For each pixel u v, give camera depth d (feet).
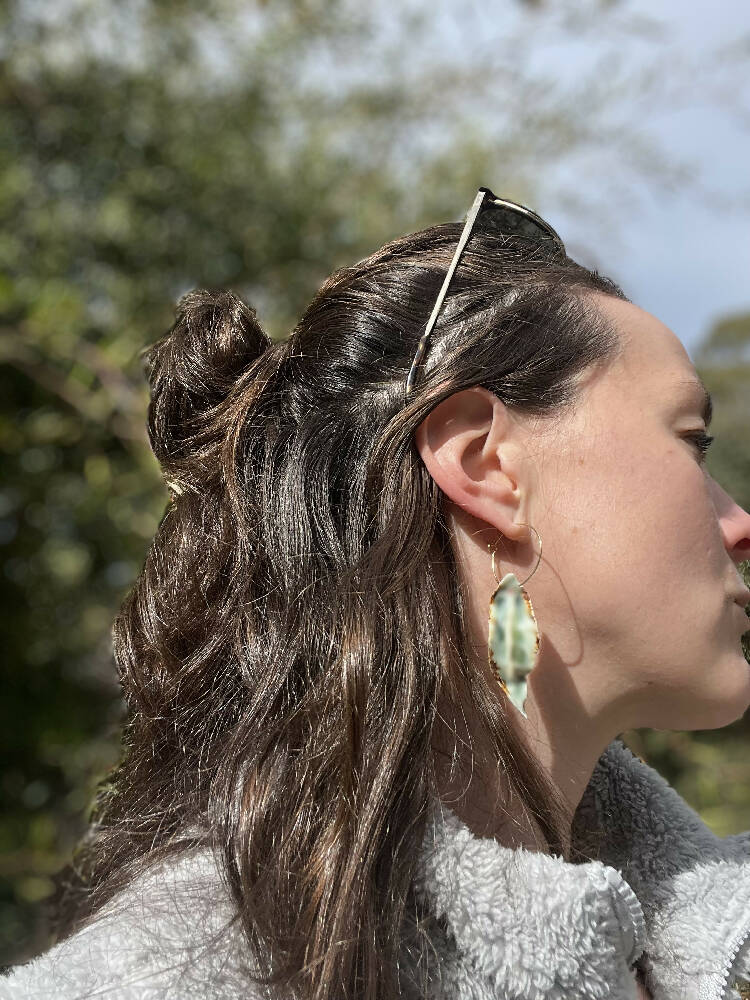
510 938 2.54
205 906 2.57
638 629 2.93
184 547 3.18
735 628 3.05
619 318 3.20
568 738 3.06
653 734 6.74
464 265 3.24
